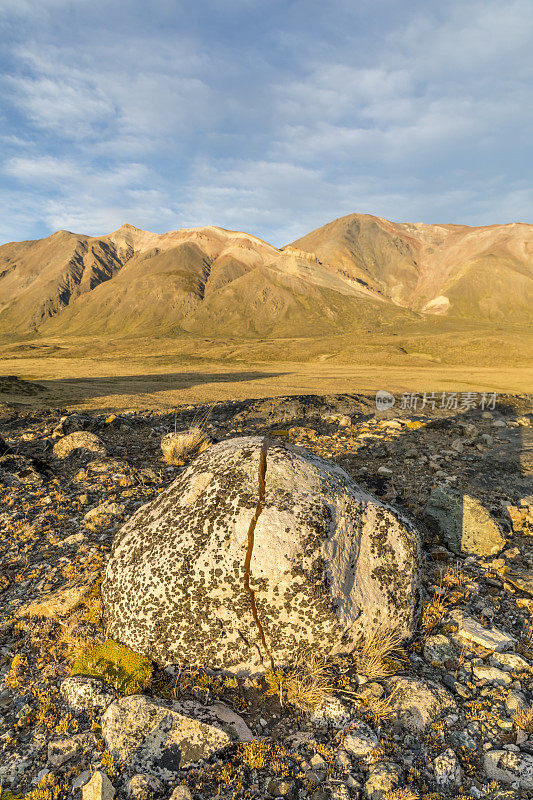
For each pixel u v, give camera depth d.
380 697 3.46
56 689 3.61
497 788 2.84
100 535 6.23
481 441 11.60
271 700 3.55
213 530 3.91
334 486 4.32
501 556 5.87
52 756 3.03
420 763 3.02
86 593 4.58
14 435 14.35
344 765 2.99
